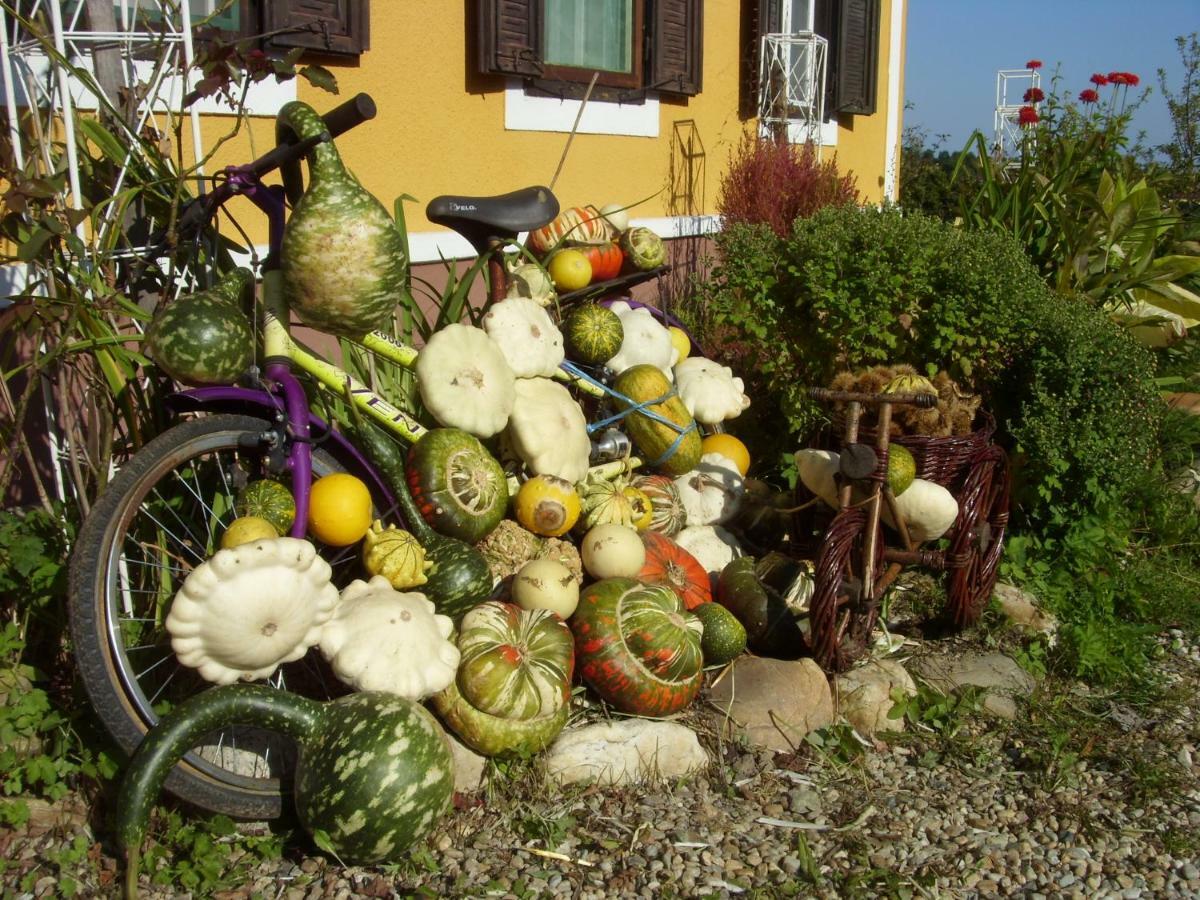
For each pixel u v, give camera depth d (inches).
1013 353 216.7
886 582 172.7
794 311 226.1
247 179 141.7
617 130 304.5
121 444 151.3
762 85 359.6
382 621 130.8
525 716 137.8
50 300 132.6
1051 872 133.3
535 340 175.3
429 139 244.7
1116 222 291.9
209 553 139.8
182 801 129.2
